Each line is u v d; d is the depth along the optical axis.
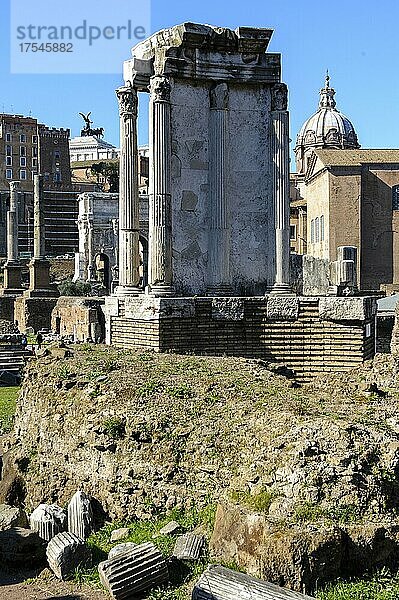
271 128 21.16
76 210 151.00
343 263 23.42
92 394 14.53
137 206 21.80
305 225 106.88
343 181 90.88
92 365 16.28
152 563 10.62
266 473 11.04
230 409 13.05
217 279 20.73
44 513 12.50
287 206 21.08
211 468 12.02
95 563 11.43
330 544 9.93
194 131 20.73
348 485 10.49
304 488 10.49
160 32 20.89
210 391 14.05
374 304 21.45
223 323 20.02
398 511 10.67
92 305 54.94
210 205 20.84
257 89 21.23
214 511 11.61
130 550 10.80
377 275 92.38
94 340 49.66
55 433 14.93
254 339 20.27
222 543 10.74
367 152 94.88
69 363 16.62
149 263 20.53
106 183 180.38
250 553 10.22
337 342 20.33
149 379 14.83
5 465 16.30
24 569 11.62
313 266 26.69
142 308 19.80
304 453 10.81
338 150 95.38
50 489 14.63
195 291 20.81
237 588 9.55
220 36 20.55
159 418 13.10
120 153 21.69
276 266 21.00
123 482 13.04
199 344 19.80
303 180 119.25
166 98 20.02
